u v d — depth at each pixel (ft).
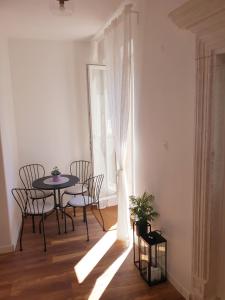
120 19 10.07
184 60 7.00
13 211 11.50
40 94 14.10
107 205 15.02
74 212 13.87
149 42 8.69
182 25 6.33
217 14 5.31
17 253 10.48
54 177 12.52
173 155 7.91
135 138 10.48
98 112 14.19
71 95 14.60
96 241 11.22
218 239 7.08
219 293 7.27
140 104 9.77
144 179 9.96
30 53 13.69
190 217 7.38
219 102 6.33
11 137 12.32
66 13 8.08
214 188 6.71
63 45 14.10
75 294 8.14
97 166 14.48
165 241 8.38
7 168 10.69
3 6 9.39
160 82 8.25
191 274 7.46
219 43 5.76
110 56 11.19
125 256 10.07
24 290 8.39
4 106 10.98
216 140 6.48
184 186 7.51
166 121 8.13
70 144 14.94
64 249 10.68
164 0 7.63
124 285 8.49
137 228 8.94
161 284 8.50
